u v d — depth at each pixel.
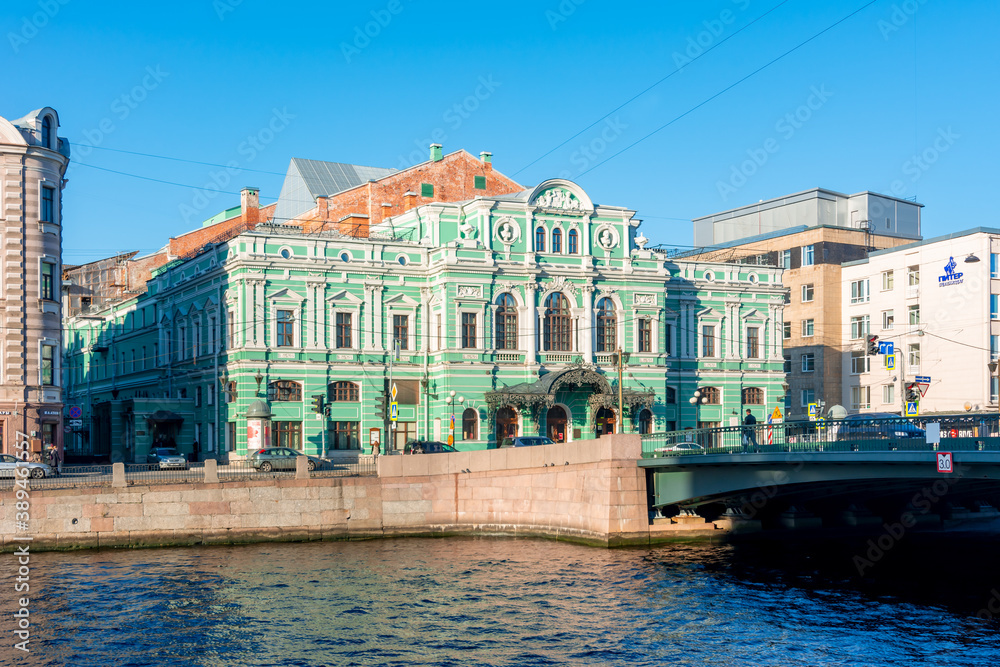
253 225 76.19
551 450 47.41
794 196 97.50
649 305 71.62
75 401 99.56
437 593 35.09
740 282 77.69
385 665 27.08
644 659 27.47
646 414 71.44
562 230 69.69
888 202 96.44
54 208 58.78
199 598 34.38
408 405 66.69
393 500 48.38
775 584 36.53
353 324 65.88
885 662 27.06
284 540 46.34
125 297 89.94
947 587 36.00
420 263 68.00
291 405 63.41
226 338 65.19
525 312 67.81
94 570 39.12
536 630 30.28
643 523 44.94
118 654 28.14
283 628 30.61
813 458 37.66
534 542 46.34
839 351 90.06
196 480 45.84
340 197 78.81
